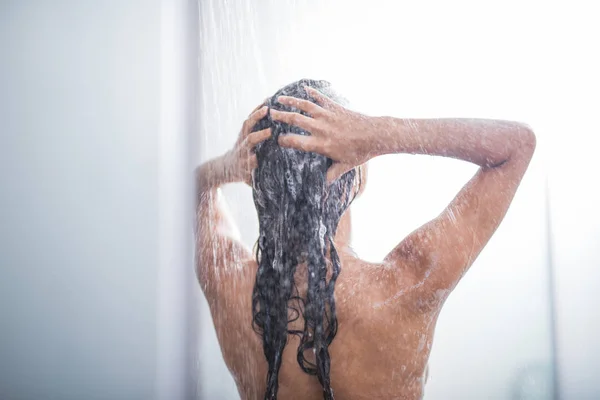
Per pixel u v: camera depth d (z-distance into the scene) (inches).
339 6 59.6
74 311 58.6
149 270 59.8
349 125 24.8
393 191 57.7
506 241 56.7
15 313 57.9
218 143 60.4
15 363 57.6
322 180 25.5
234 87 60.6
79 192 59.3
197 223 28.0
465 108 58.9
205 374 59.5
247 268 26.4
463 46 58.9
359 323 24.5
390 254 25.0
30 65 59.4
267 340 25.3
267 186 26.1
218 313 26.7
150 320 59.4
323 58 59.7
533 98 57.5
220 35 60.4
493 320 56.6
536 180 56.6
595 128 56.1
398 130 24.4
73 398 58.2
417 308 24.2
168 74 60.5
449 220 24.0
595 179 55.8
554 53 57.2
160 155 60.3
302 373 25.0
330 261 25.2
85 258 59.1
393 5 59.3
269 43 60.1
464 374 56.6
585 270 55.5
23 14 59.6
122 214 59.8
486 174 24.0
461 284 56.9
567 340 55.6
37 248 58.6
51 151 59.2
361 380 24.6
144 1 60.5
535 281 56.3
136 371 59.0
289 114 25.5
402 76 59.4
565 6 57.1
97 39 60.1
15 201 58.7
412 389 24.9
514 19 58.1
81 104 59.7
